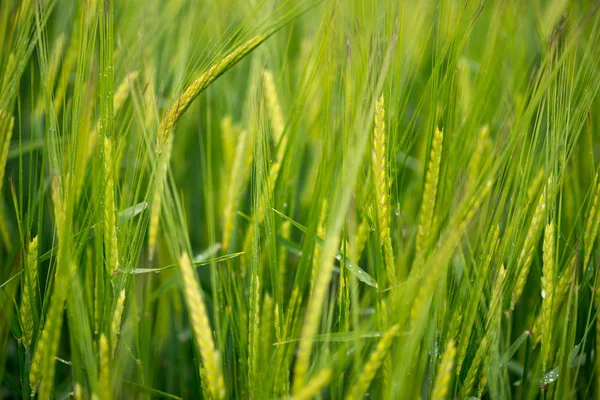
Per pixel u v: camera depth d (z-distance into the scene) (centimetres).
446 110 53
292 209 63
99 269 50
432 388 52
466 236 51
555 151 52
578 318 58
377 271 51
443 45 56
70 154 52
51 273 53
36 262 53
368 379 45
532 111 51
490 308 51
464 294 52
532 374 53
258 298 50
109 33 51
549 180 52
